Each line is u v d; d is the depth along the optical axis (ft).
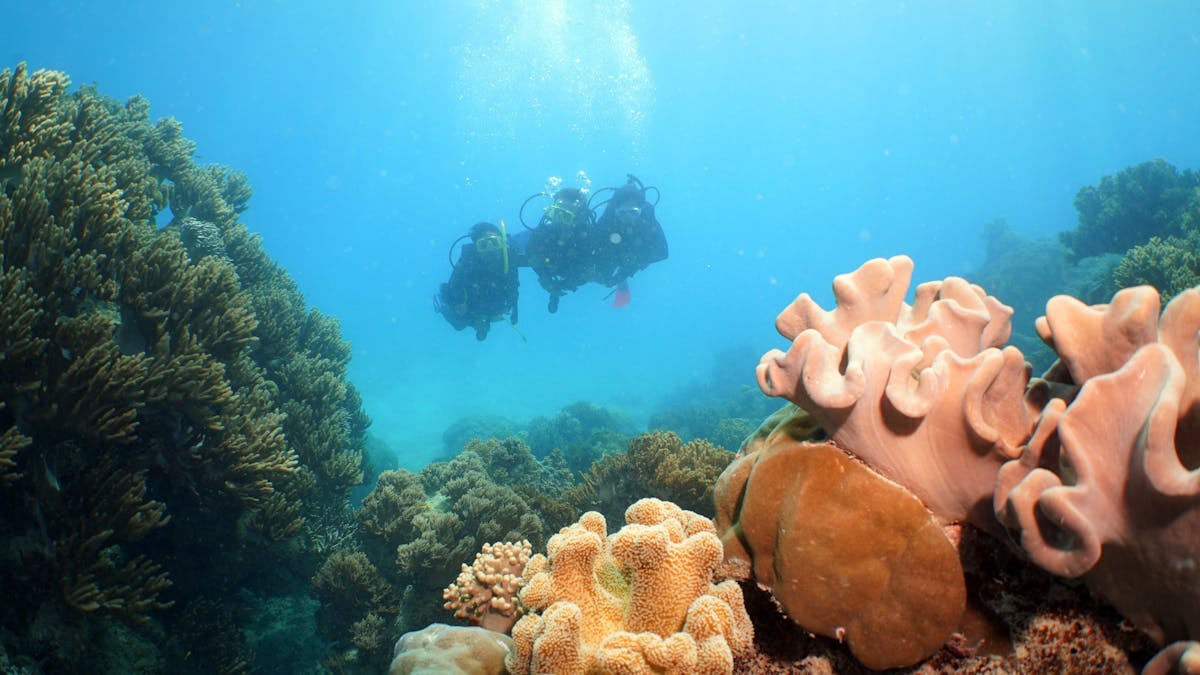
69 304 16.07
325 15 271.08
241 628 20.51
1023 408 5.08
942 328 5.76
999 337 6.14
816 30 309.42
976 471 4.91
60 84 20.62
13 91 18.49
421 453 73.51
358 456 27.04
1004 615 5.02
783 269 402.31
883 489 5.12
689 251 425.69
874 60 340.18
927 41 321.32
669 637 5.06
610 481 21.75
